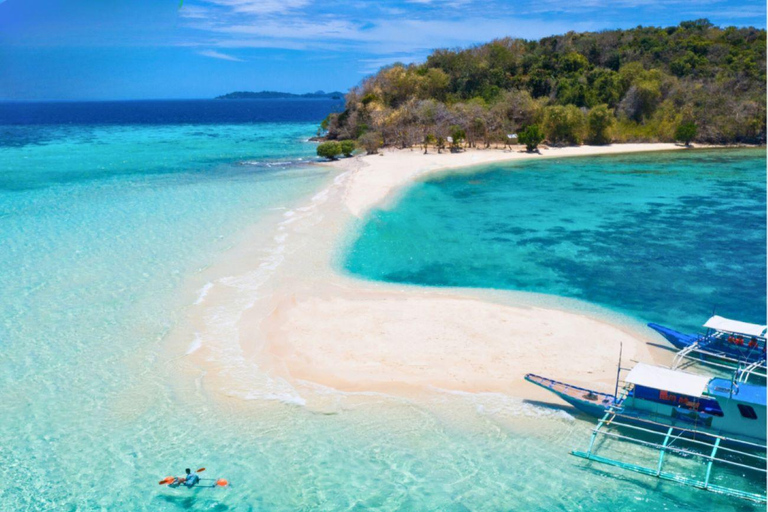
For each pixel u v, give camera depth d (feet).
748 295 76.64
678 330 66.18
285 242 96.43
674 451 45.80
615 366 57.72
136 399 51.55
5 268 82.69
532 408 51.06
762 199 134.62
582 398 50.37
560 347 61.36
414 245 97.55
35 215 112.78
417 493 40.81
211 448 45.32
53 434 46.60
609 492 41.22
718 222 113.80
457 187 148.46
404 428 48.16
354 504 39.60
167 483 41.14
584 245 98.68
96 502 39.52
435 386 53.98
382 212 117.91
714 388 45.34
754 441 44.01
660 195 139.44
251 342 62.03
